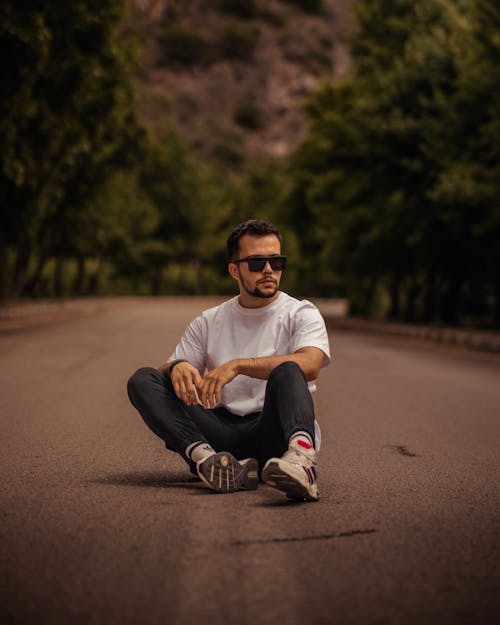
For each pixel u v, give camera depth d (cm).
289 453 402
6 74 1825
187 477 487
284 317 450
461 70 2412
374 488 459
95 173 3547
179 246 8294
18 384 1019
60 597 277
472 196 2142
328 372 1272
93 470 509
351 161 3098
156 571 304
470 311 3938
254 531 360
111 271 8169
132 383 441
